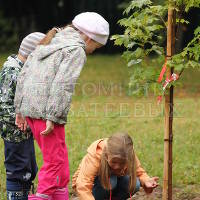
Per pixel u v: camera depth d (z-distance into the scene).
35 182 10.86
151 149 13.86
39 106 7.81
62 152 8.02
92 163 8.01
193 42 8.50
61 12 47.91
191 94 25.31
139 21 8.59
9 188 8.59
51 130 7.75
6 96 8.36
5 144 8.48
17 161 8.50
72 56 7.78
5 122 8.37
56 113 7.66
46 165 8.01
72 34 8.02
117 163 7.73
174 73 8.38
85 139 14.78
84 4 47.31
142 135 15.51
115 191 8.66
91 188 7.98
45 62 7.88
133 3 8.67
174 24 8.39
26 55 8.55
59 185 8.04
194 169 12.02
